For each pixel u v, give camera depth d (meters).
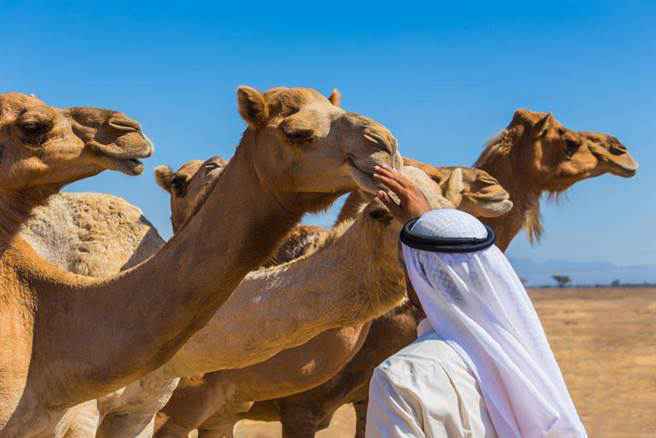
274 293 7.40
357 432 11.59
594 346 36.00
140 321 5.59
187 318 5.63
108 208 7.83
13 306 5.80
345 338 9.30
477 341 3.36
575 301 85.50
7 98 5.97
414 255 3.49
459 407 3.29
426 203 3.93
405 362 3.34
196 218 5.73
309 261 7.45
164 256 5.69
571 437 3.34
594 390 23.50
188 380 8.41
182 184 9.76
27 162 5.88
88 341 5.66
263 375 9.38
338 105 7.02
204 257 5.62
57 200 6.79
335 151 5.62
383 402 3.30
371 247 7.19
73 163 5.96
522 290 3.47
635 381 25.25
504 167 13.04
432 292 3.44
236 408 9.92
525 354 3.36
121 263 7.62
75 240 7.54
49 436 5.93
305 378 9.34
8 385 5.64
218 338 7.46
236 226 5.68
